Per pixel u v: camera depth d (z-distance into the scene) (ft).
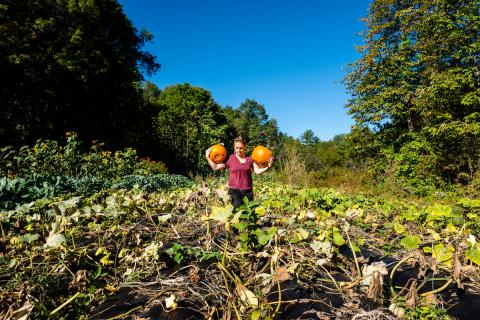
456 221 10.70
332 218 12.87
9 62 54.90
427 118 56.39
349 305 6.63
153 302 7.09
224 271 8.07
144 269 8.68
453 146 51.29
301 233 9.40
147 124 94.84
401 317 6.23
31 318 6.77
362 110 64.44
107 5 76.54
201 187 14.98
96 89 73.61
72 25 66.54
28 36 57.57
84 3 66.59
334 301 6.85
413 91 60.08
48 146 34.76
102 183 27.35
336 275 8.22
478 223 10.57
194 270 8.06
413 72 59.52
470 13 49.49
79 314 7.20
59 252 8.95
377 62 63.72
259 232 8.37
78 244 10.73
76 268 8.91
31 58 57.77
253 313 6.07
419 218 12.49
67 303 7.07
